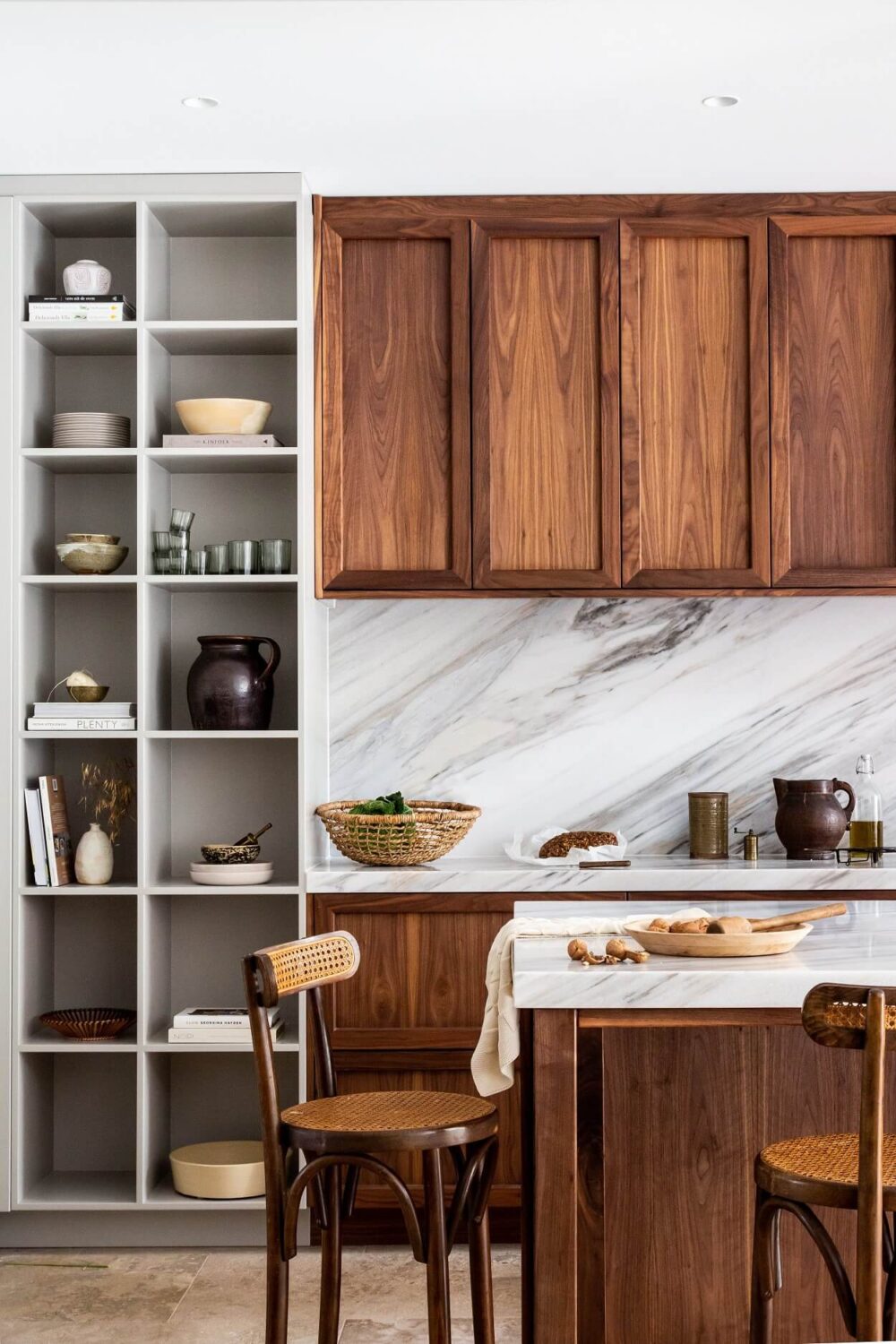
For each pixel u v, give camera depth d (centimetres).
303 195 350
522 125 318
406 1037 335
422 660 394
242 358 381
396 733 392
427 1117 215
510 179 352
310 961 232
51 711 346
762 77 294
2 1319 289
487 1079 230
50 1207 333
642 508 360
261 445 353
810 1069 228
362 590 356
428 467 360
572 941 212
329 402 359
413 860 349
